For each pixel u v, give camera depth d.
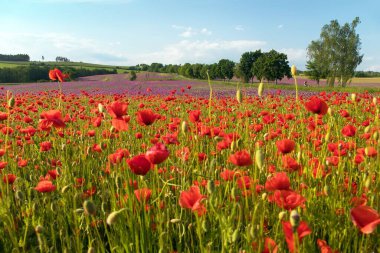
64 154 4.68
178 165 3.96
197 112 4.16
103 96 14.02
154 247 2.59
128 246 2.56
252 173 3.19
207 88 28.08
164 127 6.36
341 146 3.56
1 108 10.41
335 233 2.63
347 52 64.12
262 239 2.12
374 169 3.26
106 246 3.18
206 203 2.64
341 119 7.00
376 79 92.06
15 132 6.25
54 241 2.80
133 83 36.66
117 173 2.94
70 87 30.00
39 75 61.53
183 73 105.50
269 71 71.56
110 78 66.94
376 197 2.77
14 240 2.65
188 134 4.79
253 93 19.05
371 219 1.69
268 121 5.10
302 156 3.36
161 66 134.50
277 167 3.77
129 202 2.52
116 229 2.78
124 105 2.82
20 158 4.63
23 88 29.48
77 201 3.40
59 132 4.67
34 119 8.76
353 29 64.44
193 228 3.10
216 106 9.11
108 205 3.38
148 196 2.61
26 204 3.49
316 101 3.01
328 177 3.37
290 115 5.46
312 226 2.65
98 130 5.83
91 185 3.87
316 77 70.25
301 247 2.09
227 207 2.79
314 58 67.50
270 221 2.86
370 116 7.65
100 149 4.38
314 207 2.87
